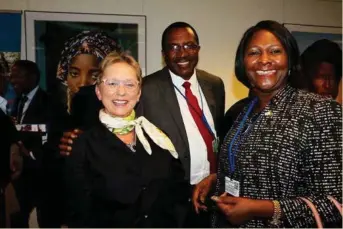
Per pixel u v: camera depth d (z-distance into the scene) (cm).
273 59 103
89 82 174
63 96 171
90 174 114
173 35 162
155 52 185
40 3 175
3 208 159
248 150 103
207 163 154
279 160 96
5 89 168
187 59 162
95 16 180
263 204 96
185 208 127
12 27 172
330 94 192
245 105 131
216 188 125
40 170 147
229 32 185
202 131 159
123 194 115
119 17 181
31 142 156
